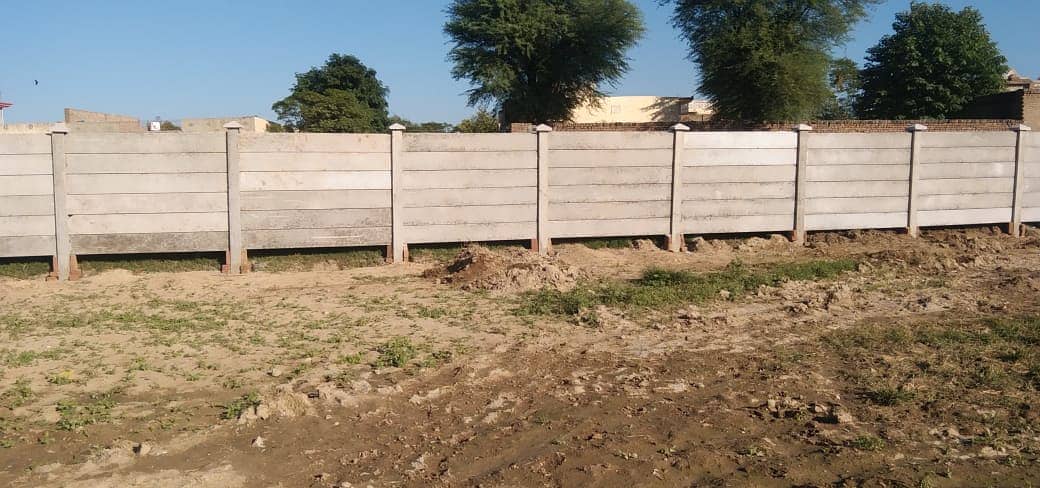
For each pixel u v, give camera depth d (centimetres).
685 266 1437
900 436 610
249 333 944
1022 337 888
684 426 636
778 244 1636
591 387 739
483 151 1483
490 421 656
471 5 3722
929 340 880
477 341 909
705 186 1597
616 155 1545
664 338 920
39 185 1327
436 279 1311
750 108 3048
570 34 3678
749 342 899
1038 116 2805
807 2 2972
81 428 630
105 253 1359
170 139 1361
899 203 1712
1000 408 669
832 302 1092
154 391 729
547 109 3816
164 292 1216
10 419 652
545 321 1005
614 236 1573
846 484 521
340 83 5950
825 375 775
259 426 644
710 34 3044
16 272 1348
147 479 538
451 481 542
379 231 1455
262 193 1396
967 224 1764
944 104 3625
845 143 1666
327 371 786
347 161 1427
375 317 1027
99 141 1338
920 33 3719
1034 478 534
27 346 880
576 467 558
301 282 1302
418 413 677
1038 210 1812
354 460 579
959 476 537
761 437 611
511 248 1518
